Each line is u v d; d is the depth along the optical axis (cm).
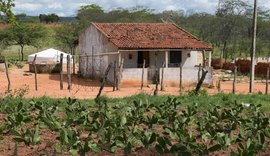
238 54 6869
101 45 3656
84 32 4128
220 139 849
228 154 828
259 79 4131
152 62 3541
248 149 762
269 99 1903
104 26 3772
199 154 795
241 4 6731
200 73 3356
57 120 1003
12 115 1039
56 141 885
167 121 1036
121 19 7306
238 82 3866
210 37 6894
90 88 3019
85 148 777
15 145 821
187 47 3456
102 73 3600
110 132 847
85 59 4038
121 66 3142
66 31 6656
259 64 4428
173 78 3372
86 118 997
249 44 6719
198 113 1279
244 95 2019
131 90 2934
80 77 4022
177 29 3819
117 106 1248
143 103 1288
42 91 2680
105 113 1023
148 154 812
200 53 4003
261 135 861
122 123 944
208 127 965
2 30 6375
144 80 3291
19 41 6425
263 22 6925
